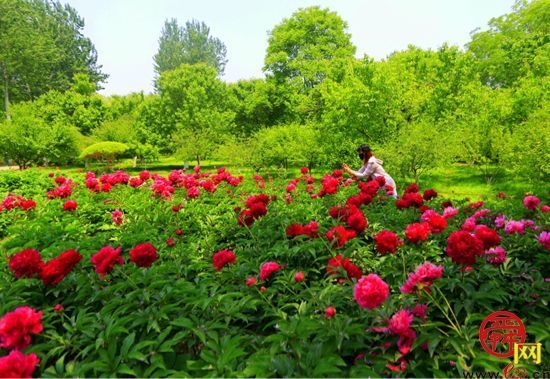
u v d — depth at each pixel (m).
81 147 32.75
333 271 2.72
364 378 1.89
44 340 2.50
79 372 1.99
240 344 2.44
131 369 2.08
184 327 2.53
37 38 49.47
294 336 2.11
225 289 3.03
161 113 35.28
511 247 3.35
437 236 3.88
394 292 3.00
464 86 16.77
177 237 4.85
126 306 2.59
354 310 2.47
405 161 12.62
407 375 2.07
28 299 2.97
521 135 12.48
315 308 2.55
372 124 15.22
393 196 6.09
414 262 3.16
